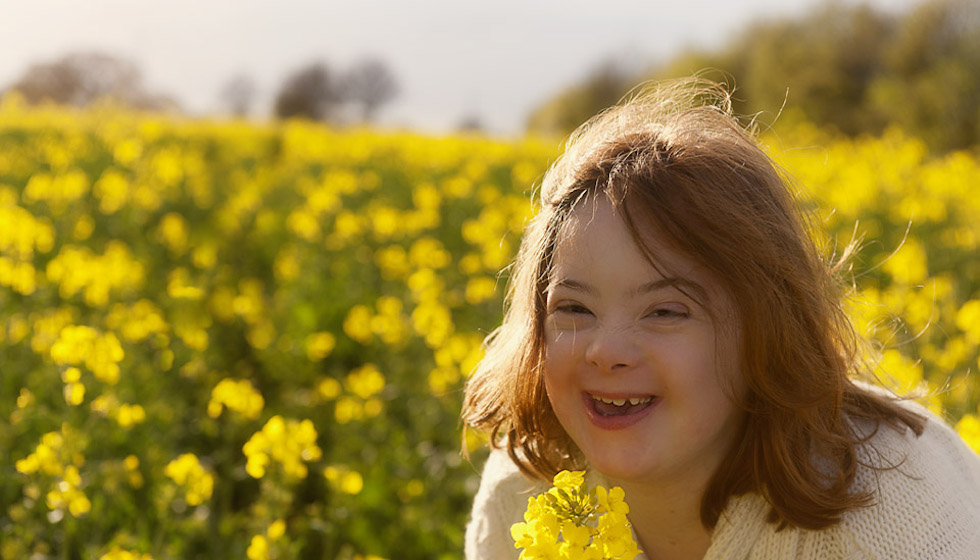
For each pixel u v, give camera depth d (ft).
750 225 5.29
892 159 40.98
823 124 94.43
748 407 5.57
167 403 15.85
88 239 29.84
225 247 33.14
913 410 6.22
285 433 10.30
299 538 13.12
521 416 6.28
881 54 93.66
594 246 5.39
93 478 11.63
